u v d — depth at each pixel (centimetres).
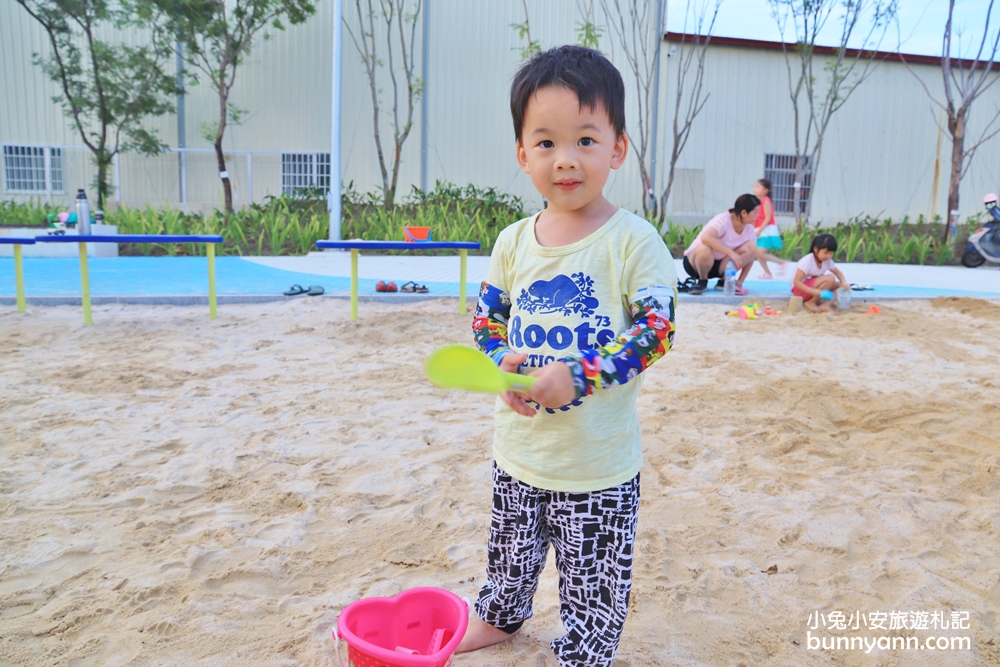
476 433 370
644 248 158
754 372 498
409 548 254
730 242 826
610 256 160
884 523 278
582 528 165
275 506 287
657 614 217
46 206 1512
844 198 1825
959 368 528
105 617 213
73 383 448
